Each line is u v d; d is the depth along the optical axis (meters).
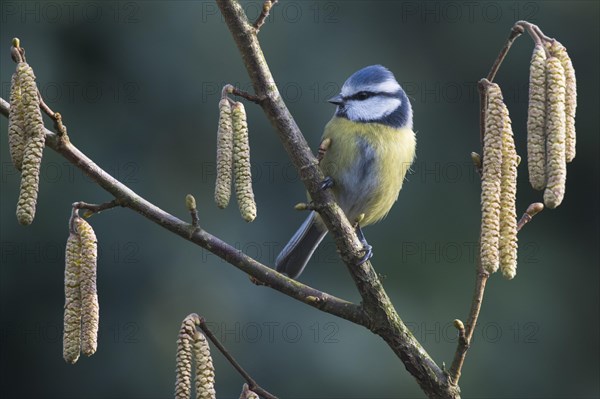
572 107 3.99
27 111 4.00
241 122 4.54
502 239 4.00
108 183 4.50
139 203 4.57
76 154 4.44
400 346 4.91
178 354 3.99
